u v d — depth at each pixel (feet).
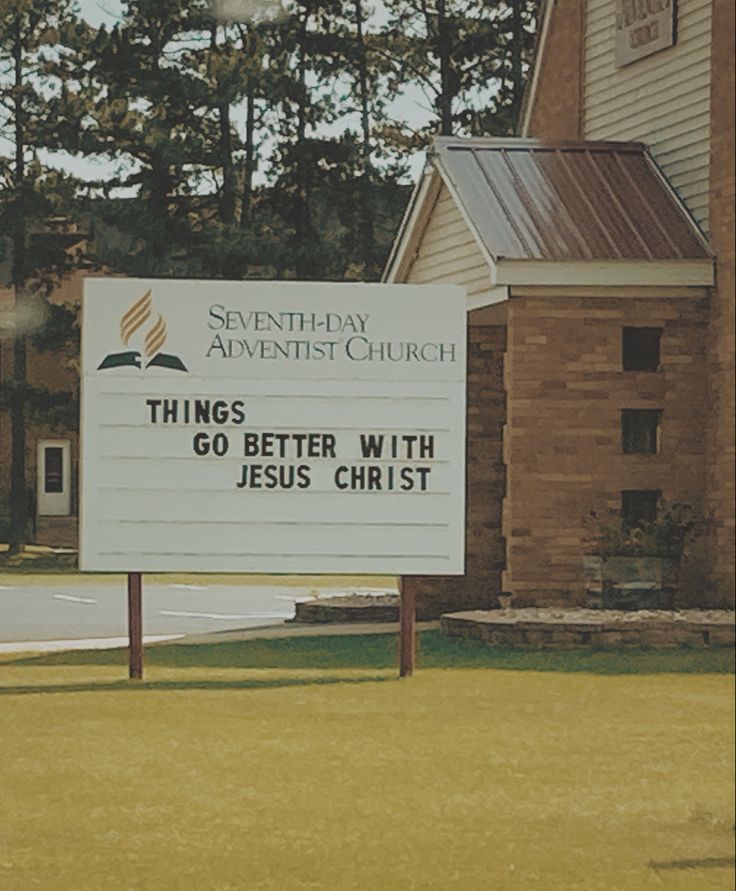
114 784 50.24
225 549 75.61
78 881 38.40
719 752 55.47
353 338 75.92
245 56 226.38
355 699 68.85
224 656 87.35
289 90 228.02
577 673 77.10
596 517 97.66
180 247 225.97
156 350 75.20
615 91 113.09
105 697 70.03
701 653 84.17
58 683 75.41
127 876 38.88
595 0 115.44
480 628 88.84
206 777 51.26
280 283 75.66
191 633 106.63
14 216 225.76
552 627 86.69
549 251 97.71
